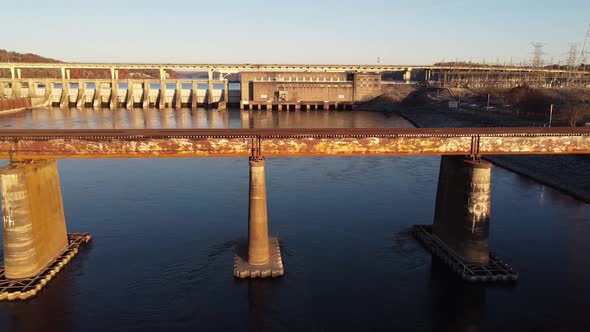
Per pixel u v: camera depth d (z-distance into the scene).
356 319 34.44
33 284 37.41
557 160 79.25
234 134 39.69
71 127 127.31
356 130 43.41
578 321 34.16
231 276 40.38
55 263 40.97
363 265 42.97
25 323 33.28
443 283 39.69
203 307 35.72
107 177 75.12
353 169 82.50
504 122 115.12
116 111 186.50
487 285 39.16
